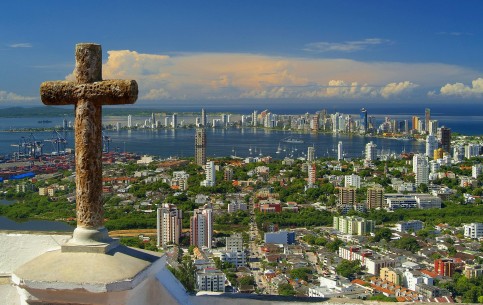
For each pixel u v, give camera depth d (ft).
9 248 18.92
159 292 15.65
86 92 15.03
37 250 18.74
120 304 14.02
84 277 13.61
